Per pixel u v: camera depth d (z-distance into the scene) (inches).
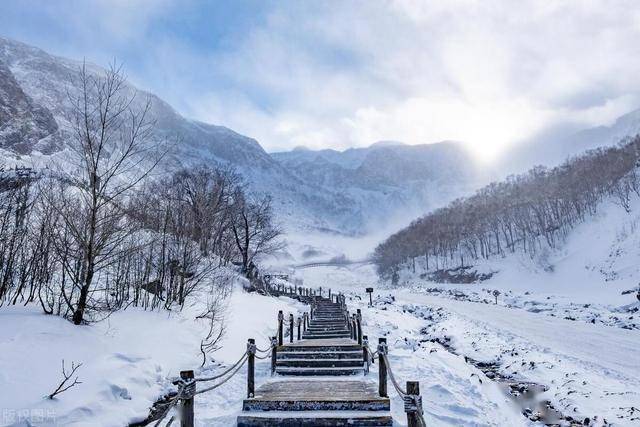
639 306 1021.8
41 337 337.4
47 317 378.3
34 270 436.8
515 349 559.8
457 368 433.1
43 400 262.5
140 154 438.6
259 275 1641.2
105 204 414.9
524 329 765.9
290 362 450.0
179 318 541.3
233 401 338.0
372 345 591.8
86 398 280.5
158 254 629.9
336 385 362.3
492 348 571.8
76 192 459.8
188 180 1346.0
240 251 1582.2
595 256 2452.0
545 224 3828.7
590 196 3663.9
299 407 289.0
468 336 682.8
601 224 3034.0
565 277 2480.3
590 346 584.4
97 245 418.0
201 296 711.1
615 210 3048.7
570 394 350.0
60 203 447.8
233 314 687.7
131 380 329.7
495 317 970.1
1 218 456.8
